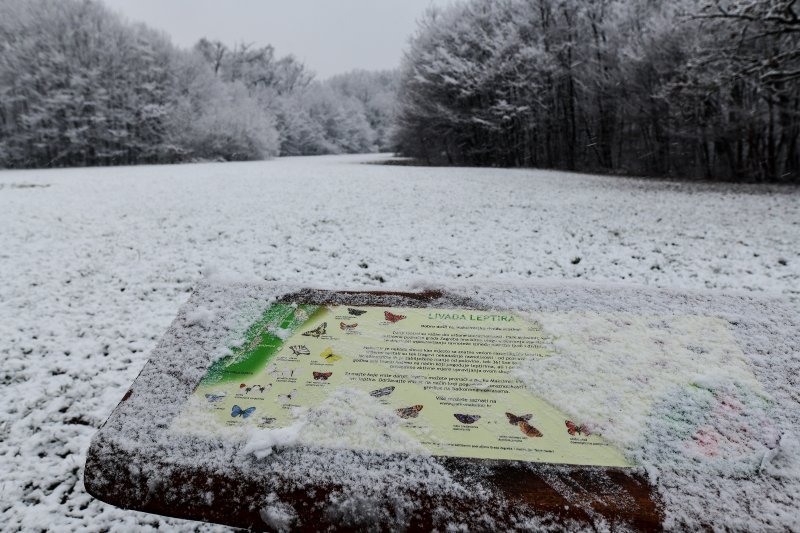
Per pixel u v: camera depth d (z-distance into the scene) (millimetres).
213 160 33062
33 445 2641
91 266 5543
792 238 6797
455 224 7879
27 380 3277
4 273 5270
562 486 1470
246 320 2236
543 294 2363
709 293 2293
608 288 2377
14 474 2430
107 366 3451
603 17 22500
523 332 2109
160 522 2127
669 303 2238
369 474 1533
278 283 2492
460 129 29719
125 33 31625
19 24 29328
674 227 7684
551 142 26547
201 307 2307
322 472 1550
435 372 1896
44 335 3885
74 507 2230
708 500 1408
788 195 12062
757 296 2250
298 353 2023
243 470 1581
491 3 28031
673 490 1438
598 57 22406
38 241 6590
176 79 33594
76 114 29734
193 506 1547
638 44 18875
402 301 2355
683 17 14898
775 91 14023
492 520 1402
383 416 1713
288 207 9383
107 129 30047
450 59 26938
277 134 38969
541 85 23953
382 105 69938
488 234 7180
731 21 13766
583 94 23312
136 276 5262
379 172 18766
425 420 1694
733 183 16188
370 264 5734
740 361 1870
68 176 16984
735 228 7562
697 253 6148
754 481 1452
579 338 2043
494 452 1578
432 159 32156
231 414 1761
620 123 22141
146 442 1691
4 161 28812
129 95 30750
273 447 1625
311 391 1834
